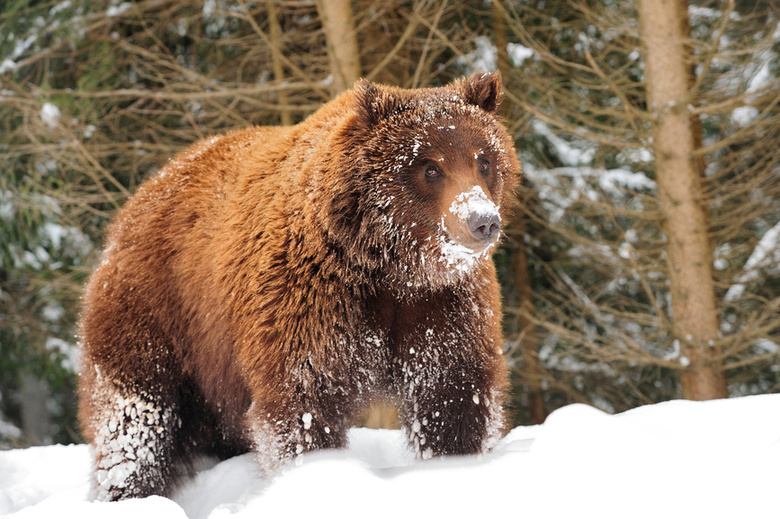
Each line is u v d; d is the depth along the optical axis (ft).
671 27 50.24
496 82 23.84
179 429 27.14
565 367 73.20
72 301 71.41
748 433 20.17
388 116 22.21
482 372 23.20
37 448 37.32
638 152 60.03
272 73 65.67
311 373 21.93
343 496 18.39
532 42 54.75
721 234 57.57
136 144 59.16
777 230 57.52
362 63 62.95
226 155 27.04
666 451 16.96
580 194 56.24
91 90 61.87
